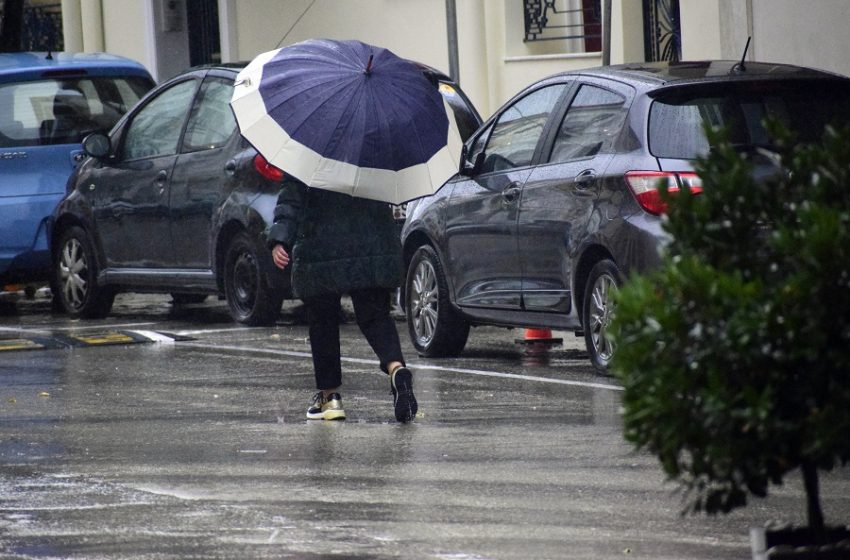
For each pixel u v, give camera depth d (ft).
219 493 76.48
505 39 203.10
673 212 49.32
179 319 160.15
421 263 129.49
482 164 123.85
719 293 45.42
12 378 118.32
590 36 201.67
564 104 116.26
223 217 147.23
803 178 49.01
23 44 284.82
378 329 96.78
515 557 63.52
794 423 45.78
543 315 115.65
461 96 153.99
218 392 109.70
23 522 71.10
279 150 92.68
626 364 46.60
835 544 49.98
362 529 68.64
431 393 107.55
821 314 44.93
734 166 49.06
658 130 105.60
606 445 86.74
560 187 112.57
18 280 169.58
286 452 86.89
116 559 64.23
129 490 77.56
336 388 97.76
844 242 44.52
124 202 157.69
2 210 163.94
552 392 106.11
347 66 94.27
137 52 260.21
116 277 159.63
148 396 108.47
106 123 170.19
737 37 165.78
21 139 165.37
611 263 107.96
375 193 92.94
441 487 77.00
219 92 151.02
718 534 66.90
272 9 236.22
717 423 45.78
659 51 189.06
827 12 155.63
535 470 80.59
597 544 65.41
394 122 93.40
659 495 74.33
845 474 78.74
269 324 148.77
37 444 91.04
